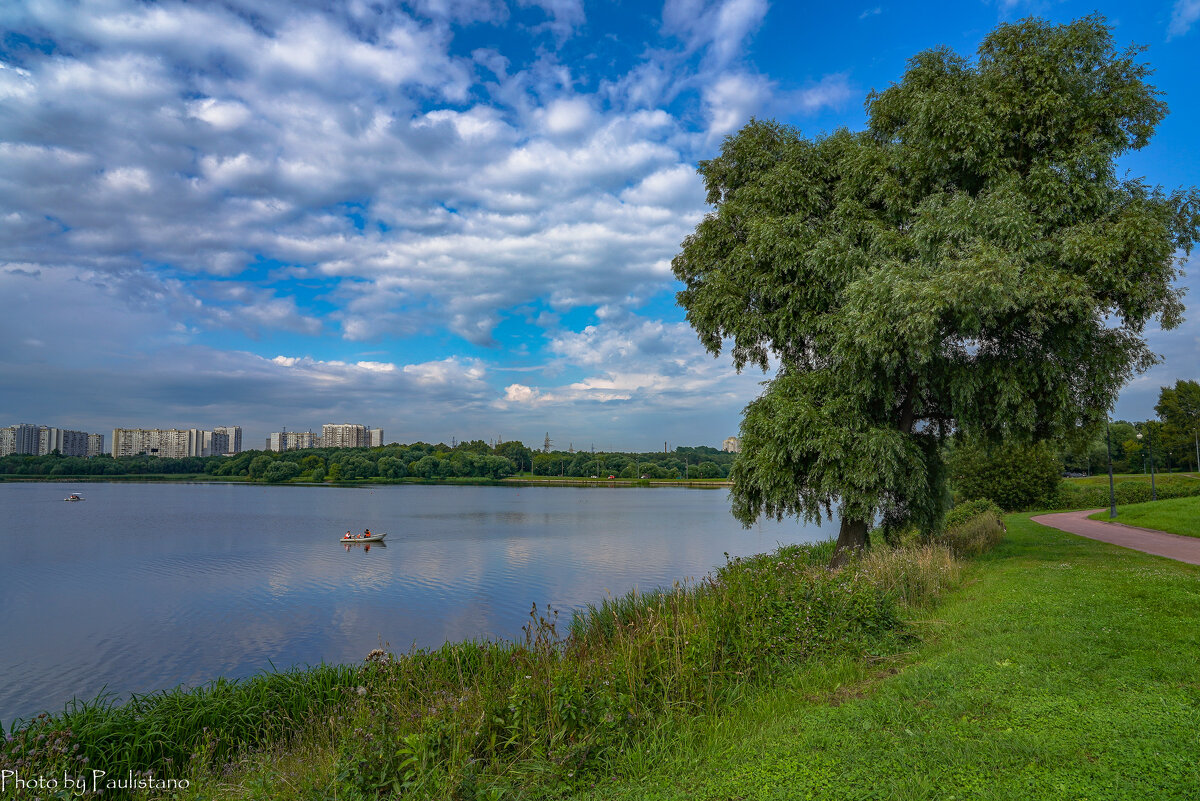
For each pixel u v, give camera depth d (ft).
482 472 638.94
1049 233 48.44
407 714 20.90
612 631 35.32
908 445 55.57
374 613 75.05
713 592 33.47
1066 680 21.53
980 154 51.29
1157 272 45.24
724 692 23.47
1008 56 51.42
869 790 14.74
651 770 17.35
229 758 28.76
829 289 56.24
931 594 41.11
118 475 628.69
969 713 19.06
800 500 59.16
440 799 15.56
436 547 140.46
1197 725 16.80
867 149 56.18
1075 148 48.11
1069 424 52.44
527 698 20.24
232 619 73.26
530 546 140.56
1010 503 172.86
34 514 246.06
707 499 381.60
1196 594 33.91
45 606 81.76
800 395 55.47
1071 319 46.65
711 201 70.90
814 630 28.66
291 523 209.15
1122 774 14.58
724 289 61.21
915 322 44.32
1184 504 121.39
